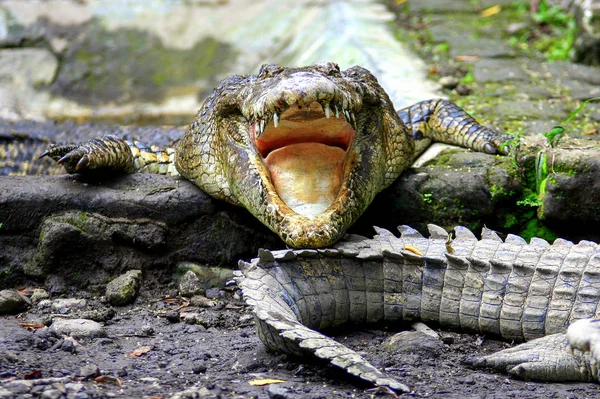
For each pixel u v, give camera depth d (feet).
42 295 21.15
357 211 20.13
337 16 42.63
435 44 38.75
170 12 46.11
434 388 15.03
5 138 30.35
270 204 19.61
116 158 22.38
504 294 18.15
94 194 21.84
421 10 43.93
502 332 18.15
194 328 18.94
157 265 22.11
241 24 45.91
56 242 21.39
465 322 18.52
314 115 19.57
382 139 21.49
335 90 18.04
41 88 42.42
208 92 42.39
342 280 18.79
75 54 43.96
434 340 17.43
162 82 43.01
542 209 21.81
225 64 43.80
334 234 19.04
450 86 33.01
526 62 36.19
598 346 14.57
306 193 20.18
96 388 14.49
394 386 14.43
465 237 20.22
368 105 21.21
